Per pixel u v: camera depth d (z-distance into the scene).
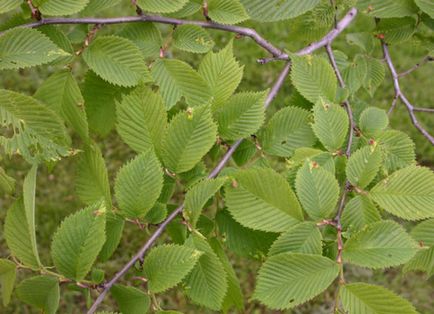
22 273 1.77
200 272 0.76
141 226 0.78
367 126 0.86
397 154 0.85
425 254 0.78
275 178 0.76
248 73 2.39
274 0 0.90
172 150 0.80
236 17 0.87
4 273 0.74
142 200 0.77
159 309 0.74
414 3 0.95
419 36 1.01
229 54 0.85
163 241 1.97
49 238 1.98
